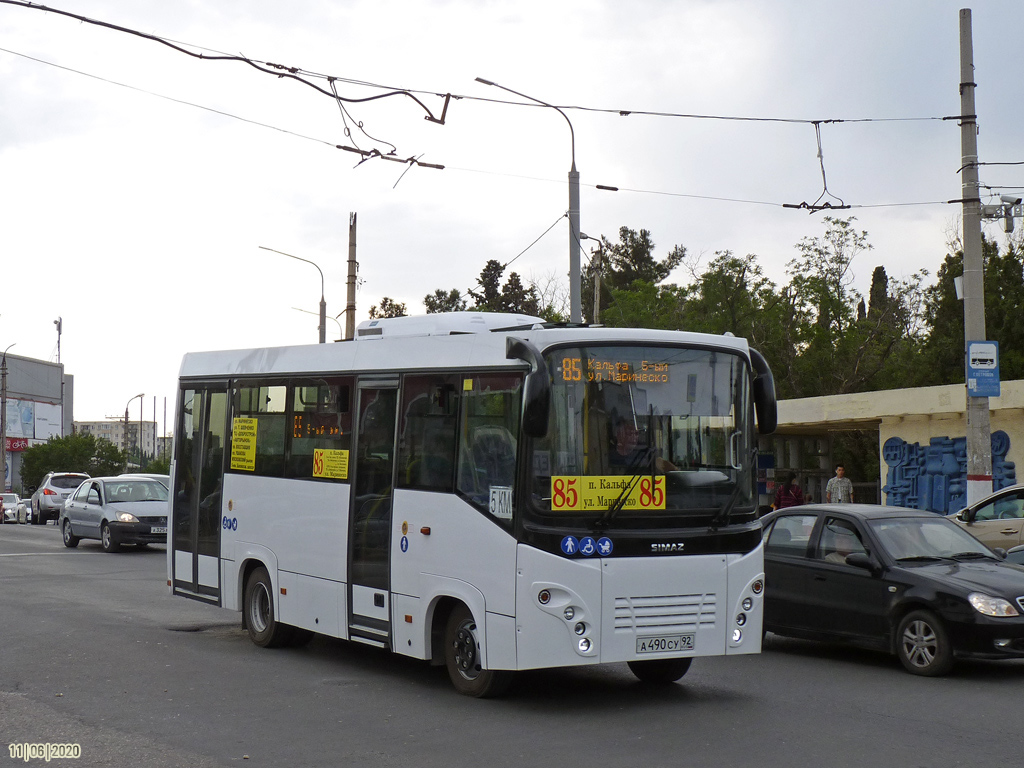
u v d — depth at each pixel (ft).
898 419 78.95
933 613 33.24
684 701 29.22
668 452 28.25
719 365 29.43
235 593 39.04
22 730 25.21
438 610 30.17
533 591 26.50
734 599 28.55
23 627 41.83
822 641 36.81
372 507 32.32
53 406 278.05
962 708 28.43
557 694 30.01
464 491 28.78
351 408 33.91
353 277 93.81
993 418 72.08
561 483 26.94
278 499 36.91
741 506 29.12
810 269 145.28
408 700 29.07
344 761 22.56
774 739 24.70
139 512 81.35
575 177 65.05
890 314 145.18
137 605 49.52
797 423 84.07
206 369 42.42
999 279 112.16
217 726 25.82
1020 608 32.22
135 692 29.94
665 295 164.55
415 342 31.60
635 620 27.20
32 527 127.34
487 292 227.40
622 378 28.07
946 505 74.79
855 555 35.55
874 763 22.53
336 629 33.55
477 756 23.00
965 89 54.29
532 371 25.98
